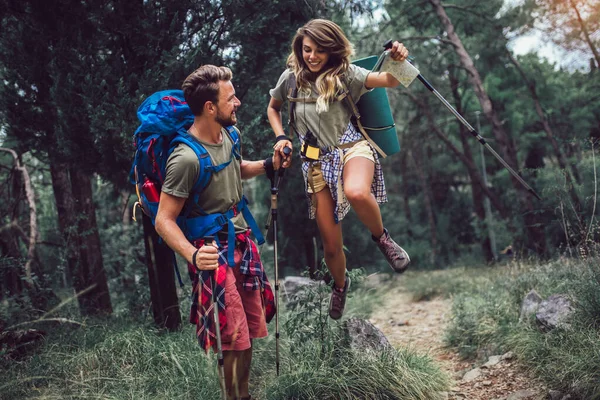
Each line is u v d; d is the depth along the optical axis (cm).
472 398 363
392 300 899
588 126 1212
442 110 1420
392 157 1859
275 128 330
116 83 421
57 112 436
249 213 318
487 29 1144
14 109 467
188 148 277
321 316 385
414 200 1998
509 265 743
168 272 468
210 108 281
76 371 360
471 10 1146
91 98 407
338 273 342
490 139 1416
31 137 480
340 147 308
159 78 415
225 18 440
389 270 1221
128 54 445
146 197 284
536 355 383
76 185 633
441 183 1870
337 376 341
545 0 972
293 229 1063
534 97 1138
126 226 836
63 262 558
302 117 310
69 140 434
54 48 434
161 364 373
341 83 298
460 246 1664
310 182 316
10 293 527
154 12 423
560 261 575
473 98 1447
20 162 632
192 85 280
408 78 294
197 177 278
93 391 331
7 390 326
